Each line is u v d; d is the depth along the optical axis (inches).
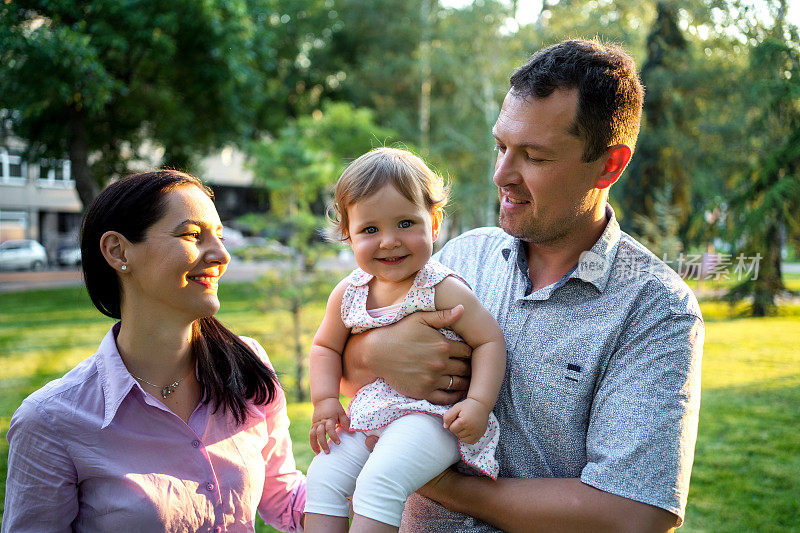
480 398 59.2
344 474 62.6
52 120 528.4
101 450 57.4
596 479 55.4
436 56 890.1
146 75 557.0
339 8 995.9
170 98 574.2
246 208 1250.6
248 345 70.4
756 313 255.4
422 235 62.9
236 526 62.5
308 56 1013.8
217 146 651.5
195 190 60.0
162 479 58.5
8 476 57.3
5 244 919.0
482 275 70.3
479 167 858.8
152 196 57.2
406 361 61.4
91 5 467.8
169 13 485.4
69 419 56.7
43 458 56.0
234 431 64.7
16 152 595.8
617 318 58.8
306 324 270.7
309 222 277.7
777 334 234.7
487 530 61.3
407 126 900.0
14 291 674.2
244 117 634.8
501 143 61.0
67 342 404.5
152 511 57.1
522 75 59.1
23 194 1093.1
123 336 60.8
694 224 297.9
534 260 65.6
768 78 259.0
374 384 64.2
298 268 281.1
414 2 961.5
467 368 62.9
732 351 226.7
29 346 390.0
